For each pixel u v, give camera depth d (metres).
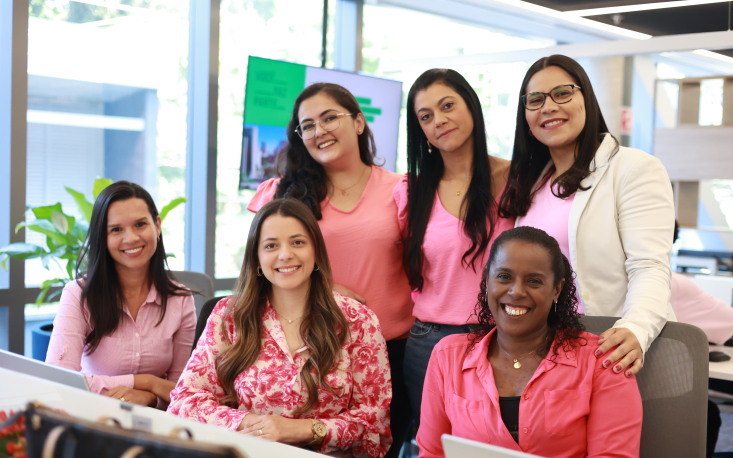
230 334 2.15
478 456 1.18
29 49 4.20
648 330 1.81
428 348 2.41
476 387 1.79
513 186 2.32
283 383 2.06
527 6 5.45
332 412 2.10
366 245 2.55
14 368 1.79
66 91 4.38
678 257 6.44
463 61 5.78
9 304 4.03
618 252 2.08
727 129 6.56
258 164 4.80
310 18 5.50
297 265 2.10
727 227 7.20
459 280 2.37
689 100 6.93
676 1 5.00
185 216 5.00
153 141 4.81
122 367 2.60
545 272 1.73
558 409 1.70
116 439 0.96
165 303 2.66
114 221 2.50
